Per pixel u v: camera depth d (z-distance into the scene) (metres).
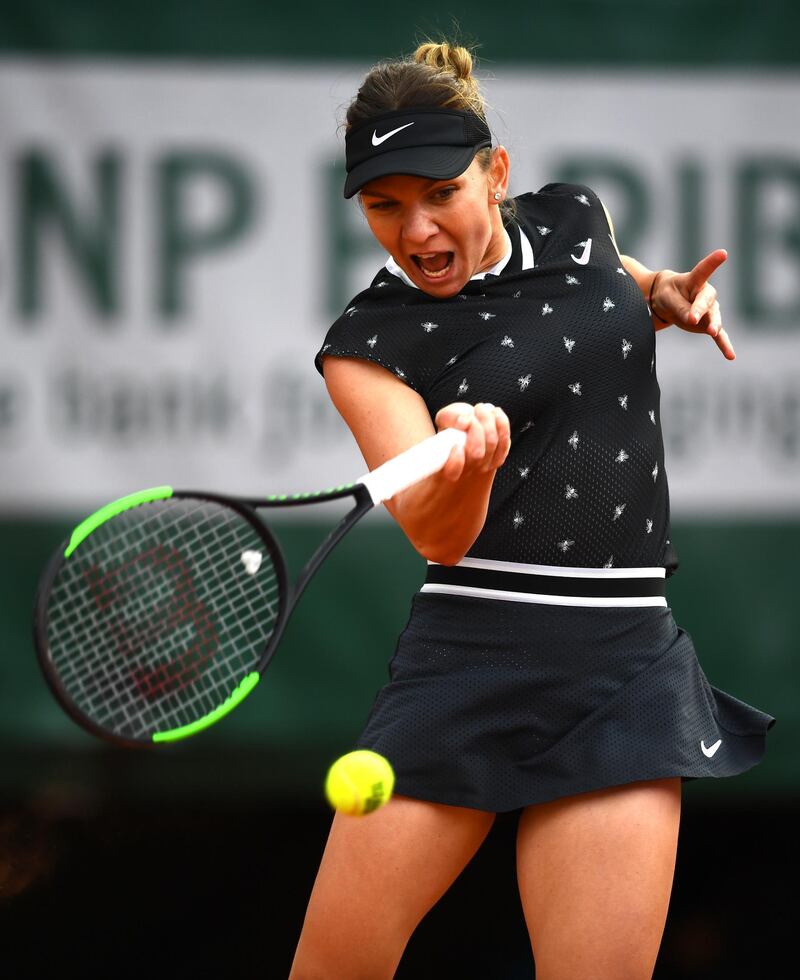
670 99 17.91
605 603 9.59
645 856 9.21
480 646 9.59
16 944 22.14
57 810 22.16
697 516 17.83
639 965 9.07
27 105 17.58
